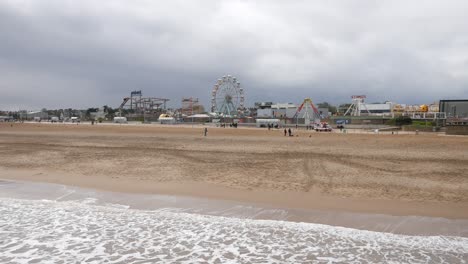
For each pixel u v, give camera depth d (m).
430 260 5.63
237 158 18.08
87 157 18.23
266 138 38.09
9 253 5.99
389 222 7.46
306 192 10.23
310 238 6.59
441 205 8.76
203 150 22.41
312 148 24.47
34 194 10.00
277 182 11.73
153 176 12.78
